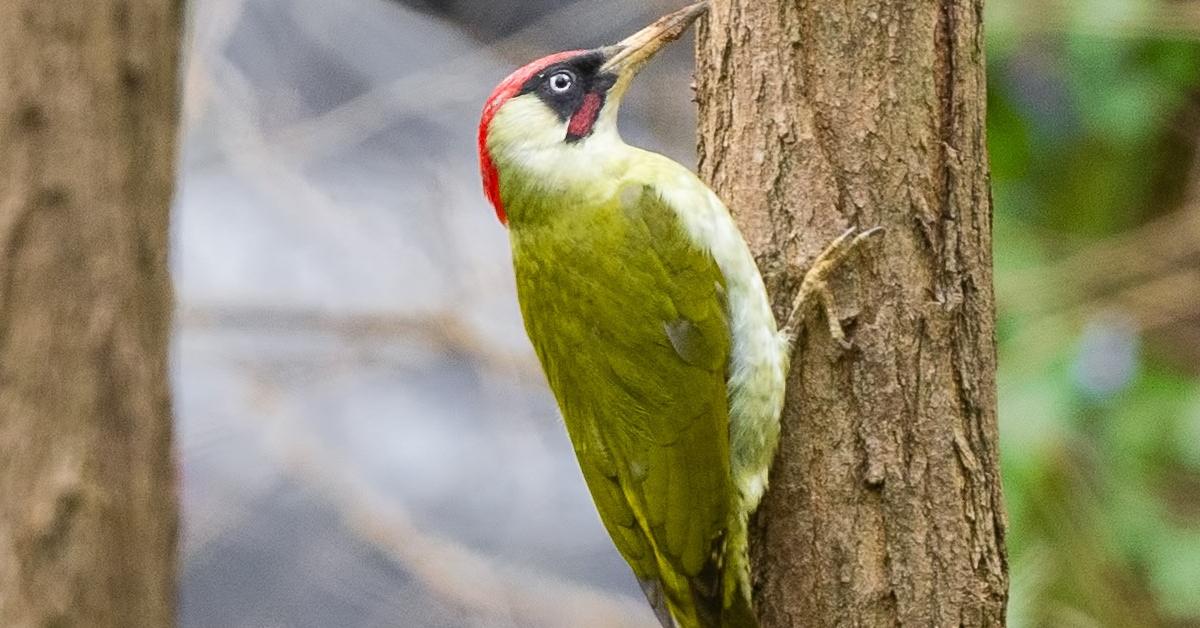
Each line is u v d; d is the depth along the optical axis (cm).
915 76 781
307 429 1902
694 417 820
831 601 783
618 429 837
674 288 824
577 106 883
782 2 798
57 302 553
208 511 1853
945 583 768
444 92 1959
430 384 2156
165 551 574
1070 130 1430
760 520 810
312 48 2050
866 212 784
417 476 2041
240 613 1895
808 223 796
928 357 777
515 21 2023
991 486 785
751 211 812
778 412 795
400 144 2053
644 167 860
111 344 560
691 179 839
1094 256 1393
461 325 1812
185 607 1884
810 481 792
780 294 805
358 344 1897
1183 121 1416
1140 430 1306
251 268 1983
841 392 786
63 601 535
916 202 780
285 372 1875
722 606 805
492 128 894
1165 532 1277
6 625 529
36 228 553
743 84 815
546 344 875
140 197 577
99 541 545
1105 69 1340
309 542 1889
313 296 1914
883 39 783
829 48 789
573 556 1955
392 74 2055
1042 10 1312
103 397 556
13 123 555
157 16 583
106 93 567
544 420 1894
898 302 780
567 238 856
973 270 785
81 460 546
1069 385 1286
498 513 1966
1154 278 1395
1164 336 1408
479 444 2072
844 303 786
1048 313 1368
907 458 775
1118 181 1423
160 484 574
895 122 782
